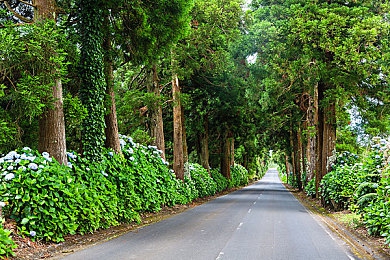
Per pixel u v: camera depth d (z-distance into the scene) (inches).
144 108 981.8
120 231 470.0
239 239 418.6
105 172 520.1
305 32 754.2
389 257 327.0
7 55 365.7
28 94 368.8
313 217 669.3
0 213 319.3
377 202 454.9
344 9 744.3
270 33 975.6
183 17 573.9
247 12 941.8
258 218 632.4
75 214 397.1
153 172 695.1
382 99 811.4
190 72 918.4
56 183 378.6
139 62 601.3
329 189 761.6
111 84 580.4
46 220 361.7
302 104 1289.4
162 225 534.3
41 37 375.6
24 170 367.2
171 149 1486.2
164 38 569.3
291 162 2294.5
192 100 1206.9
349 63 717.9
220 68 972.6
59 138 429.7
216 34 909.2
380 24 703.7
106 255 325.1
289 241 412.8
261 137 1798.7
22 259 299.9
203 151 1424.7
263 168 5364.2
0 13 458.6
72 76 518.9
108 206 471.2
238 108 1253.1
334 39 724.7
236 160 2672.2
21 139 479.8
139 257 318.0
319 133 1027.3
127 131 1032.2
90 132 491.2
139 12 518.0
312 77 845.8
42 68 391.9
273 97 1114.1
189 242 394.3
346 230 501.0
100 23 502.0
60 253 332.8
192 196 992.9
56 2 498.0
